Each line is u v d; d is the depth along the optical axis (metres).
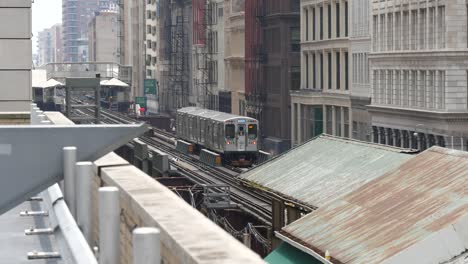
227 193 47.91
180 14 158.25
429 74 69.94
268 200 50.41
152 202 8.28
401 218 24.08
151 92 176.00
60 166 8.62
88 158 8.63
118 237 7.24
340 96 87.19
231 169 76.56
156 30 186.88
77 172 8.43
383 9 77.44
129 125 8.71
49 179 8.63
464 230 21.62
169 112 167.12
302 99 93.88
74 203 8.65
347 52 86.44
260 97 105.75
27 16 23.16
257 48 106.62
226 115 84.06
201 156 84.56
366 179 31.39
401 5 74.12
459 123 67.31
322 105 91.69
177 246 6.27
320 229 26.14
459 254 21.42
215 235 6.50
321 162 36.34
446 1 66.69
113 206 7.17
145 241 5.28
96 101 59.28
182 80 156.12
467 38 67.00
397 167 28.66
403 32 74.19
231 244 6.12
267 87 105.56
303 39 96.81
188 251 5.93
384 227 23.97
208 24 138.12
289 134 100.56
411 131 72.81
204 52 139.50
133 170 11.21
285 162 38.84
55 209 8.84
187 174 69.00
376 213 25.36
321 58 93.19
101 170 11.39
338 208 27.20
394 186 27.02
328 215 26.94
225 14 129.12
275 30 101.94
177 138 98.94
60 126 8.59
